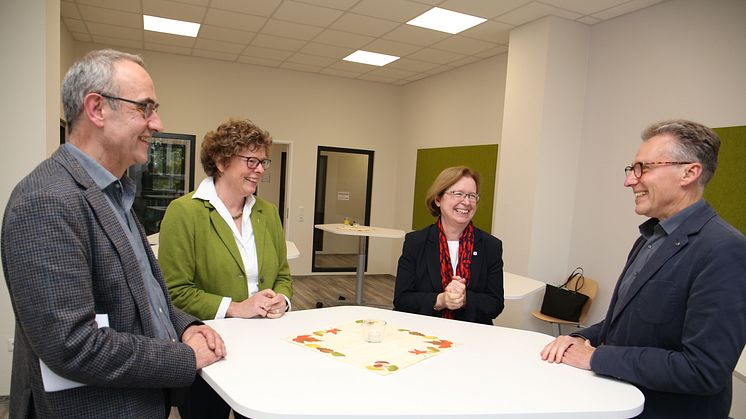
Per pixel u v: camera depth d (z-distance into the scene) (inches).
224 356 47.3
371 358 49.4
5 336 107.4
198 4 172.6
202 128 252.5
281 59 247.1
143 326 40.9
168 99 245.3
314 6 169.2
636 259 56.9
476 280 77.0
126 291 39.5
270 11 176.6
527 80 171.6
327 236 307.1
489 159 219.5
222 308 61.6
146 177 245.4
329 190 299.1
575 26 166.9
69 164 38.1
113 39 221.1
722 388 44.4
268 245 71.1
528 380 46.3
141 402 40.6
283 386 41.1
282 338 54.4
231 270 65.1
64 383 36.1
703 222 49.2
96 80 38.9
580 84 170.1
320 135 278.8
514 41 177.9
